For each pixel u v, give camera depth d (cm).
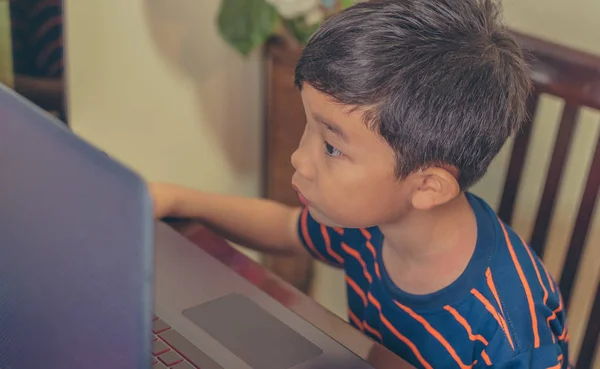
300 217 99
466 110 65
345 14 66
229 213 98
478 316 75
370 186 68
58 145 37
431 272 78
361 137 65
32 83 96
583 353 108
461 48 64
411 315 81
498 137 68
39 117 38
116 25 120
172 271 79
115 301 38
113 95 125
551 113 124
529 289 76
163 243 83
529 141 102
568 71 96
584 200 101
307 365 68
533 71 97
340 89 63
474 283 76
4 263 43
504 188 108
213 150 143
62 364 43
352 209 70
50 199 38
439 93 63
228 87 138
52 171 37
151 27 124
